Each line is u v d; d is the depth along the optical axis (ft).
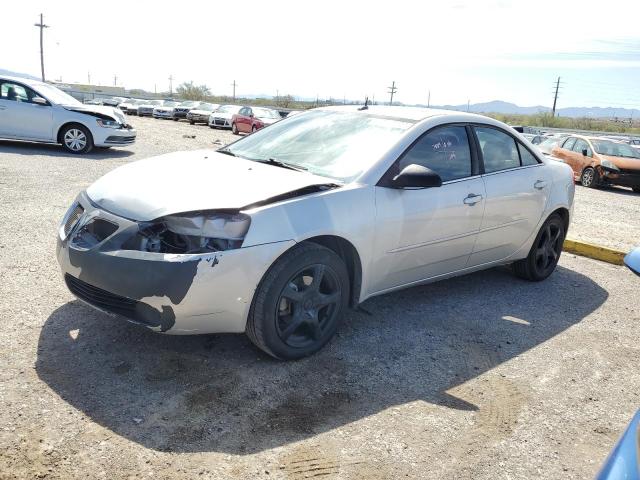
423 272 13.58
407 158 12.74
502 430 9.49
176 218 9.65
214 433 8.66
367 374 10.91
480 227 14.43
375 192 11.85
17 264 14.88
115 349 10.88
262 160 13.08
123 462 7.82
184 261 9.39
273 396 9.82
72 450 7.95
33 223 18.99
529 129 112.57
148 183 10.90
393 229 12.12
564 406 10.45
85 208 10.84
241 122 82.99
